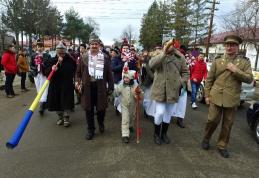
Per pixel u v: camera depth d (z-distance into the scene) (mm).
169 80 5531
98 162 4918
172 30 47094
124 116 5949
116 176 4426
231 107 5137
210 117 5348
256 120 6316
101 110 6070
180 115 7113
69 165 4793
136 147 5641
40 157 5098
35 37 36219
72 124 7152
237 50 5086
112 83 6207
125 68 6066
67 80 6758
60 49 6598
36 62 8328
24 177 4387
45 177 4387
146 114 7820
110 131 6629
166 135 6086
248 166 4926
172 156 5238
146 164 4867
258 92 9742
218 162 5043
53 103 6840
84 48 9562
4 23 35844
